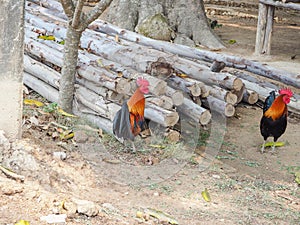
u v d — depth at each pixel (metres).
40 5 12.14
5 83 5.98
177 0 14.82
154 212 5.55
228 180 6.80
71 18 7.52
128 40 10.42
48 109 7.77
